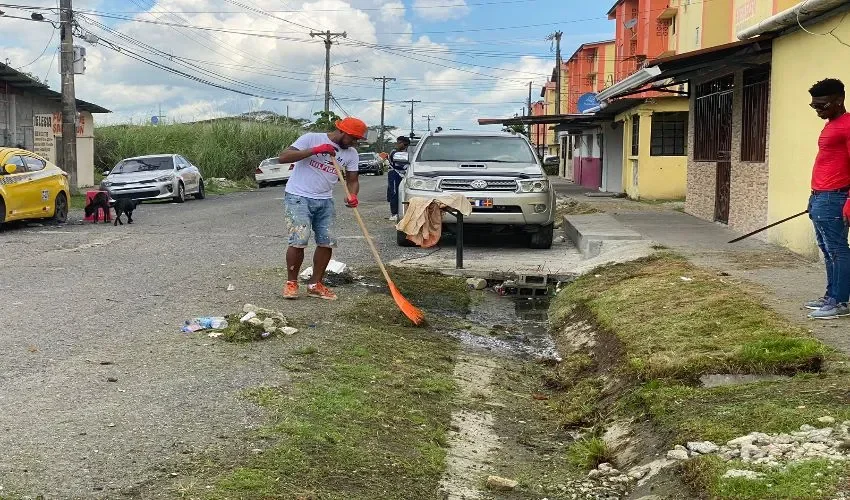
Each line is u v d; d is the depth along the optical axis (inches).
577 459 185.6
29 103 1089.4
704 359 220.4
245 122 1771.7
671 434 179.0
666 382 211.8
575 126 1365.7
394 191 686.5
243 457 159.8
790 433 165.9
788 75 423.5
